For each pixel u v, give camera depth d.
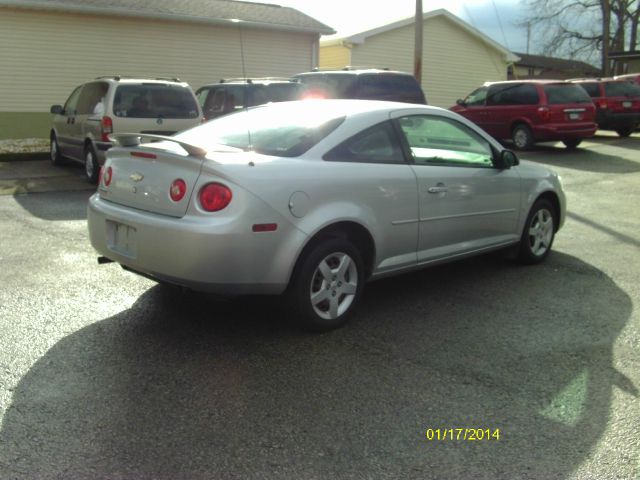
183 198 3.73
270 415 3.11
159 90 10.16
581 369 3.71
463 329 4.33
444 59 24.55
